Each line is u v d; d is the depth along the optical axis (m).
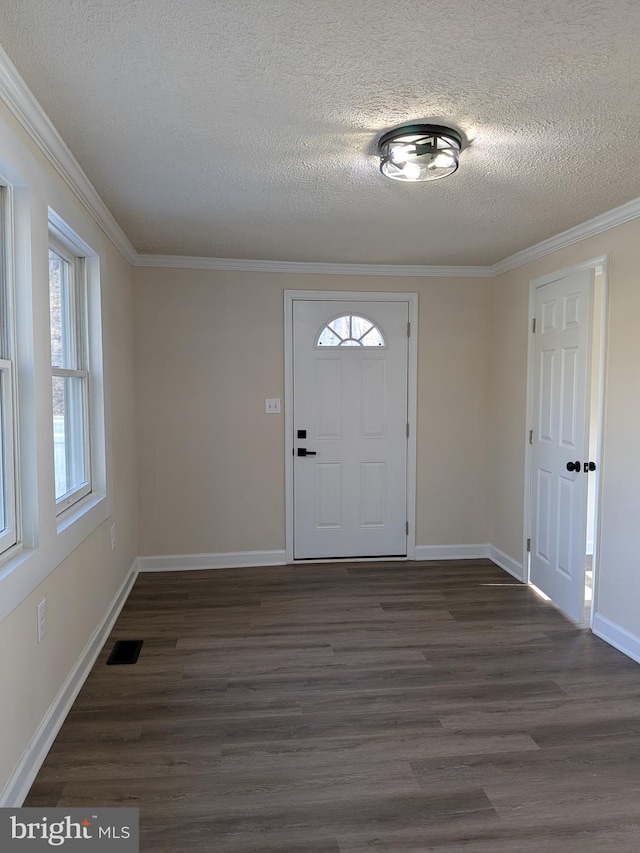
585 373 3.32
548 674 2.78
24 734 1.94
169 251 3.97
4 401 1.92
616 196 2.80
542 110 1.96
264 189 2.71
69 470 2.86
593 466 3.31
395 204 2.94
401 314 4.46
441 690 2.62
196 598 3.76
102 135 2.15
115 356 3.50
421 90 1.83
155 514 4.29
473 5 1.43
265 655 2.96
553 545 3.70
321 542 4.51
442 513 4.61
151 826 1.79
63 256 2.77
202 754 2.15
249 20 1.48
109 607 3.27
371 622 3.39
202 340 4.25
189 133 2.13
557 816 1.86
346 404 4.46
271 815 1.85
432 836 1.77
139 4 1.42
